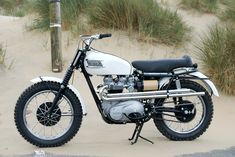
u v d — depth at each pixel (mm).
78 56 5492
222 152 5352
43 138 5465
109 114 5465
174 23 9688
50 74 8086
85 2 9906
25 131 5410
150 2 9977
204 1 11156
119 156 5191
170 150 5418
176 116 5723
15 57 8844
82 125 6332
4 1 18219
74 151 5348
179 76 5711
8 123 6367
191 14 10820
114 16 9406
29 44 9398
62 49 8891
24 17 11250
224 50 8062
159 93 5578
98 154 5250
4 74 8062
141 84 5562
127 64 5547
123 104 5457
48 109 5449
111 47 8969
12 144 5605
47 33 9680
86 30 9328
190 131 5828
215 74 7902
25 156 5156
